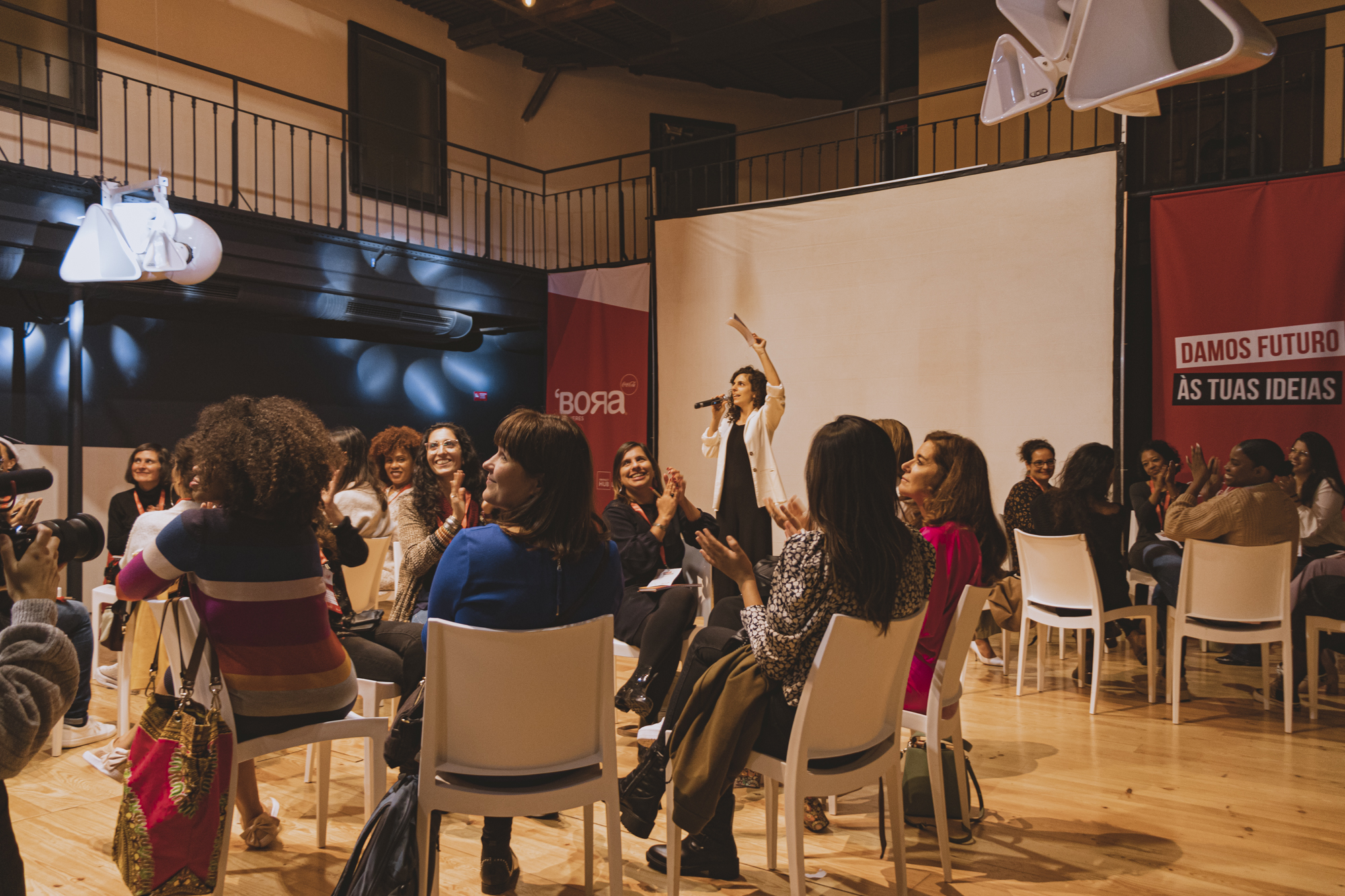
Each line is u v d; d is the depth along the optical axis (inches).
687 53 343.6
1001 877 91.7
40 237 214.4
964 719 151.3
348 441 140.4
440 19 365.4
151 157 279.3
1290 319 205.8
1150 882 90.7
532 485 77.5
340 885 68.2
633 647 130.3
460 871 92.6
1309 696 153.1
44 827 102.5
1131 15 64.8
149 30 277.7
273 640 76.3
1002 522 239.5
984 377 243.8
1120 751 133.7
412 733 73.2
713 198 429.7
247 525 76.0
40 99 252.8
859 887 89.1
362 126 339.0
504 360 394.0
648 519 149.2
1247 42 58.7
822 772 76.2
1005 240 241.0
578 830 104.3
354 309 286.4
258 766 125.3
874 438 75.0
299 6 319.0
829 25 319.9
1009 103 88.0
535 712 70.2
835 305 267.9
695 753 77.1
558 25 356.8
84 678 134.0
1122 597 161.8
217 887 71.1
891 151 309.7
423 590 119.3
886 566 74.4
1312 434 183.5
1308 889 89.4
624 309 316.5
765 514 201.5
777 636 75.2
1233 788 118.3
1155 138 311.6
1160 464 198.4
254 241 258.5
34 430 246.1
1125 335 225.0
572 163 404.5
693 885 89.6
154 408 275.7
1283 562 143.6
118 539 191.3
